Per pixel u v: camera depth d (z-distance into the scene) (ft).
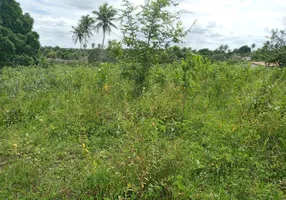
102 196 8.60
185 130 13.65
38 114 16.25
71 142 12.78
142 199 8.39
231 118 15.43
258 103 15.49
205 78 25.12
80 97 19.06
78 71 30.12
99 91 20.58
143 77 22.91
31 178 9.66
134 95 19.75
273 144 12.38
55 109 17.31
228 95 20.80
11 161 10.96
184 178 9.30
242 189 8.89
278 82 23.54
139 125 12.60
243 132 12.56
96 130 14.15
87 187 8.89
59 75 28.02
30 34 90.48
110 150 11.81
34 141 12.61
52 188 9.14
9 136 13.28
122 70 24.38
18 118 15.58
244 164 10.52
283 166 10.59
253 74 29.68
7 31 83.41
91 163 10.14
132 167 9.00
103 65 26.11
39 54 93.35
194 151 11.31
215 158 10.43
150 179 8.83
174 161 9.45
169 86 20.12
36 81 23.47
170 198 8.61
